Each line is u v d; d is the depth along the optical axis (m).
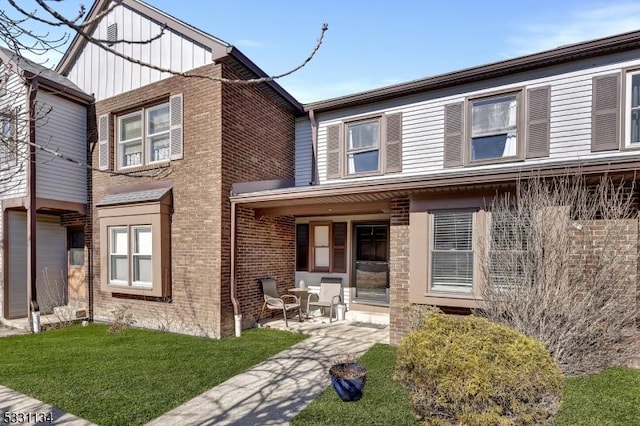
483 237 5.63
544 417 3.02
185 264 7.67
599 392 4.25
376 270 8.94
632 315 4.80
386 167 8.72
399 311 6.46
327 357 5.90
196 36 7.62
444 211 6.01
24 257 9.39
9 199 8.74
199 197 7.56
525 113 7.29
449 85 8.06
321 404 4.11
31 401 4.28
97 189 9.17
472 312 5.44
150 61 8.31
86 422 3.79
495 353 3.26
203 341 6.91
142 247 8.14
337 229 9.46
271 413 4.01
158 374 5.14
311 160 9.89
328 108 9.45
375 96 8.74
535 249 4.91
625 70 6.54
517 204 5.25
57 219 10.09
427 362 3.34
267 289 8.43
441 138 8.17
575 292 4.77
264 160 8.78
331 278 9.35
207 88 7.55
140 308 8.22
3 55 7.86
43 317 9.03
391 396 4.28
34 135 8.04
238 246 7.77
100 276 8.95
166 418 3.89
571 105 6.95
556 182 5.24
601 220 5.05
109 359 5.80
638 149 6.37
